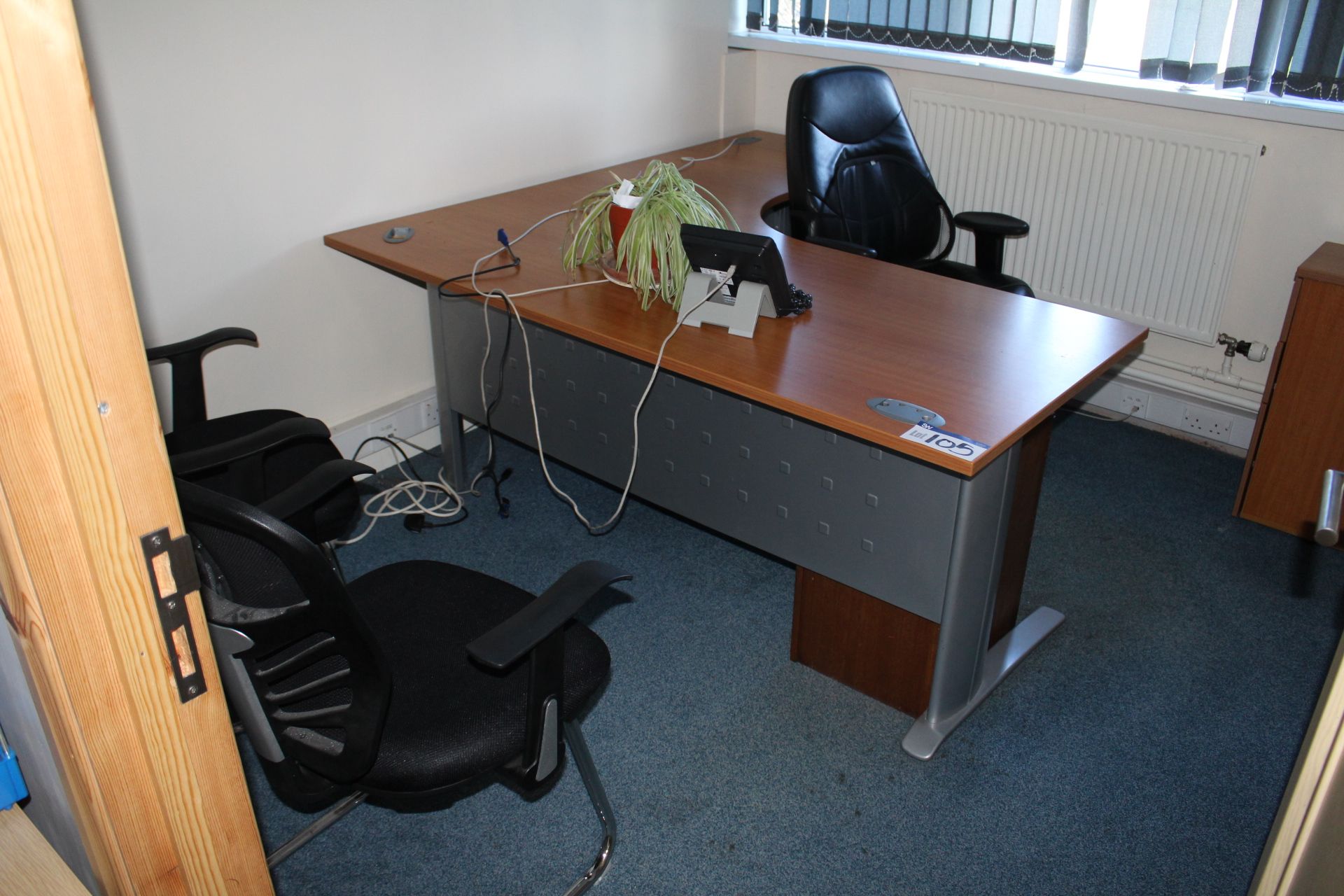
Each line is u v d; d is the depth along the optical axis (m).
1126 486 2.91
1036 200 3.18
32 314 0.71
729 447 2.10
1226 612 2.42
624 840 1.82
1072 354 1.97
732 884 1.74
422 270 2.37
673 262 2.11
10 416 0.72
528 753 1.41
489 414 2.68
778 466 2.02
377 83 2.59
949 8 3.19
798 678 2.22
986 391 1.81
